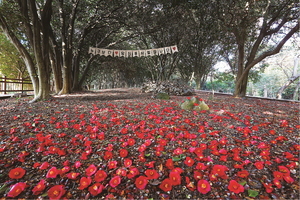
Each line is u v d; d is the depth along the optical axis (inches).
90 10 321.7
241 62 321.4
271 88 899.4
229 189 43.8
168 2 298.8
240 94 333.4
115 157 66.9
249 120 125.6
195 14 324.2
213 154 69.7
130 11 314.5
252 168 59.6
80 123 111.0
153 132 88.1
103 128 103.1
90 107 173.2
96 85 998.4
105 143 80.6
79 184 50.4
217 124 114.0
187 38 404.2
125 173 49.0
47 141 72.2
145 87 389.1
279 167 53.8
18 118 125.1
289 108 197.2
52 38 300.7
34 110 155.4
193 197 46.1
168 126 108.3
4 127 103.3
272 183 51.3
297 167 58.4
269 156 67.3
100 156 67.4
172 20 347.6
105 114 140.6
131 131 98.4
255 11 261.3
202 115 139.8
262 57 282.8
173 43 410.9
